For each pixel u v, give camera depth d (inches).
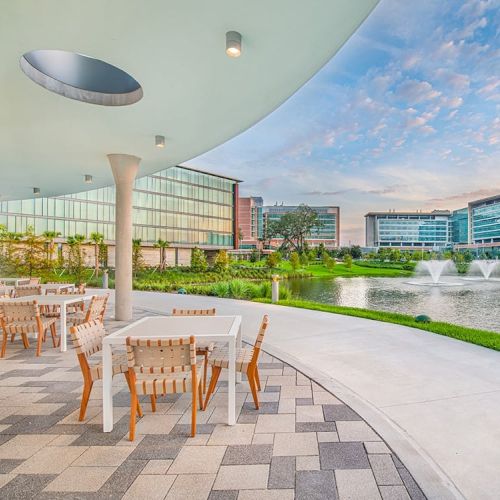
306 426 127.2
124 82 234.7
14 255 1051.9
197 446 113.5
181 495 88.4
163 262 1825.8
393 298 719.1
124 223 357.4
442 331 286.4
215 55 171.9
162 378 123.3
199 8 136.7
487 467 101.0
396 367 194.5
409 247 4478.3
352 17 142.5
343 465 101.7
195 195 2288.4
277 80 197.9
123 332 138.4
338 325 317.7
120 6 135.6
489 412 137.4
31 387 169.8
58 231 1642.5
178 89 209.3
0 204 1472.7
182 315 190.9
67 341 265.9
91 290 711.7
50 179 455.5
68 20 144.4
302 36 156.0
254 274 1524.4
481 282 1130.0
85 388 134.2
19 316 229.0
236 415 136.9
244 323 331.9
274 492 89.6
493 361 204.4
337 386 165.8
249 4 134.6
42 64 207.0
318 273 1798.7
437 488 90.8
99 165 386.0
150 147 325.7
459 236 4512.8
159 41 160.2
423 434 120.5
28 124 265.6
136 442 116.3
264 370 193.8
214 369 146.3
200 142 310.3
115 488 91.4
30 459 106.0
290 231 3307.1
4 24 147.0
